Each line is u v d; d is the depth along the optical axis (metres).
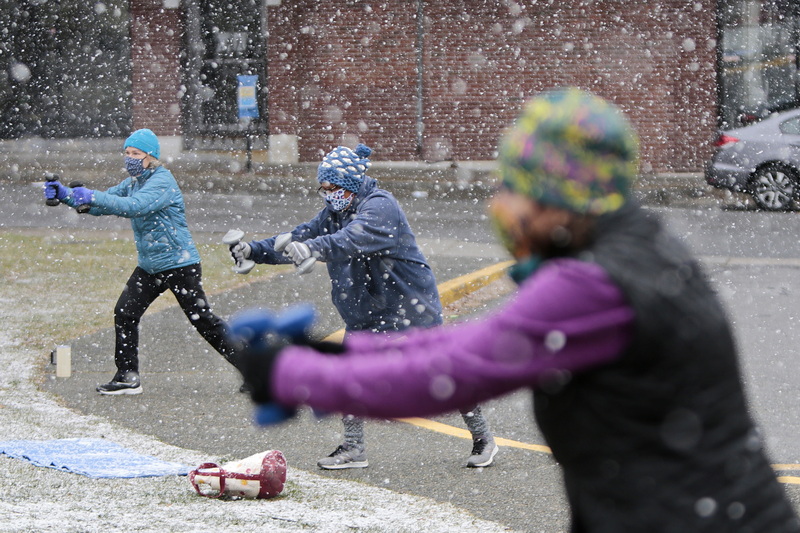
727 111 38.38
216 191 32.19
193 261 11.65
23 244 22.16
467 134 39.41
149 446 9.90
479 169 38.25
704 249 22.75
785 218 27.59
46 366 13.11
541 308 2.85
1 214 26.81
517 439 10.45
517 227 3.08
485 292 18.70
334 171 8.98
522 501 8.46
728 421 2.97
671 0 38.03
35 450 9.48
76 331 14.95
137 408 11.40
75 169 35.53
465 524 7.77
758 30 37.91
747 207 29.86
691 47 38.12
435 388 2.88
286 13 39.06
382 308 9.07
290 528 7.45
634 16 38.19
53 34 41.19
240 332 3.07
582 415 2.97
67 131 41.62
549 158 2.98
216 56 40.41
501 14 38.72
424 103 39.34
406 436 10.57
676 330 2.88
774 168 28.97
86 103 41.44
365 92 39.38
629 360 2.89
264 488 8.20
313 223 9.37
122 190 11.72
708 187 33.81
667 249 3.02
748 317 16.41
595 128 2.96
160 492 8.31
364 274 9.00
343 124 39.56
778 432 10.69
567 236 3.03
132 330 11.93
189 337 14.84
